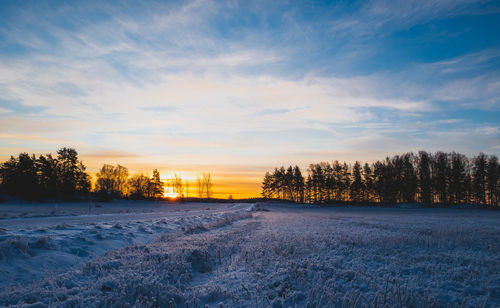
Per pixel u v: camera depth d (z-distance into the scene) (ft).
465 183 253.85
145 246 29.99
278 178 346.54
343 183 301.84
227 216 78.59
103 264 21.80
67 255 24.45
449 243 35.73
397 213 157.99
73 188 246.68
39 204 191.72
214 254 28.66
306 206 263.70
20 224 50.62
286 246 32.32
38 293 16.25
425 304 16.49
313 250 31.22
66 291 16.57
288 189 342.85
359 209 222.89
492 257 28.68
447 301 17.54
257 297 17.61
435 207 236.43
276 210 191.83
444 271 23.53
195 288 18.92
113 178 326.65
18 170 222.07
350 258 28.22
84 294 16.37
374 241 36.68
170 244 31.50
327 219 90.58
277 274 21.89
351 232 48.08
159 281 18.97
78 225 37.19
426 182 265.95
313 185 318.86
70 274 19.83
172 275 20.57
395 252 30.71
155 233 41.78
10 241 22.39
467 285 20.17
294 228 56.90
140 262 22.44
